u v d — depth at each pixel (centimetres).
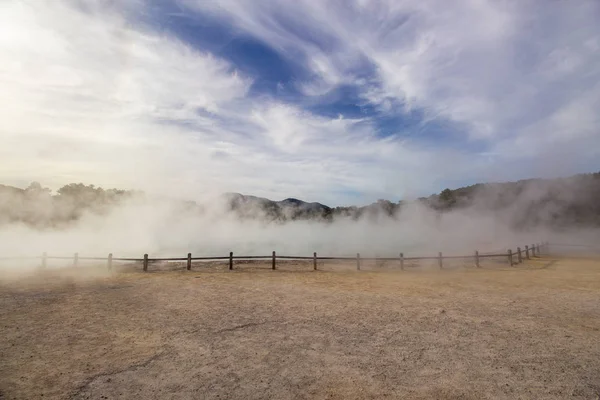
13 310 982
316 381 572
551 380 575
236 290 1318
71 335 784
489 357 673
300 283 1485
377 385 558
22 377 575
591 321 917
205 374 594
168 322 893
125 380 569
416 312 1005
